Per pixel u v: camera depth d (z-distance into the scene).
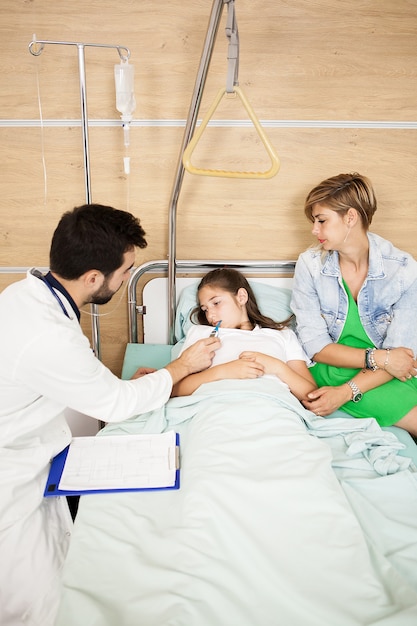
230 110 1.88
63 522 1.21
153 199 1.98
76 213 1.18
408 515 1.20
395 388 1.65
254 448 1.27
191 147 1.28
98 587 0.99
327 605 0.92
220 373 1.51
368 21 1.79
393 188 2.02
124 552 1.06
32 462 1.19
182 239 2.05
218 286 1.77
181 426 1.44
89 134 1.88
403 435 1.56
